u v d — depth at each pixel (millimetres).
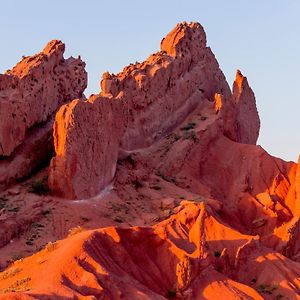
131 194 78188
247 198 88125
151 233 62375
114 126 79188
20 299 46594
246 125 102688
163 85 94312
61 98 82812
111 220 71125
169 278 60562
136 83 91312
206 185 88438
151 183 81938
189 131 93188
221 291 59969
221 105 97000
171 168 87688
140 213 74750
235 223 83750
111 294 53250
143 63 96500
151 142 91125
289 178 91938
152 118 91938
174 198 78875
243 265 68562
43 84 79125
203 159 91375
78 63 86688
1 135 72312
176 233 64625
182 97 97125
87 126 74750
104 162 76688
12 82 75250
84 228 67875
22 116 74938
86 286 52344
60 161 72125
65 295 49594
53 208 69750
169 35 99938
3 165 72938
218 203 80812
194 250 63375
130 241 60688
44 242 64625
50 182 72438
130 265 58969
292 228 79562
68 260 54188
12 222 64688
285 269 69188
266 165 92125
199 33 103062
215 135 94562
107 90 88625
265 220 85125
